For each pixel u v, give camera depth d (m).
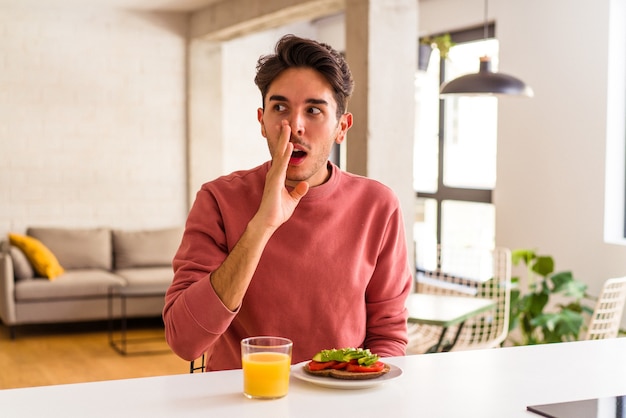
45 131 7.11
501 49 5.87
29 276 6.28
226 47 7.98
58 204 7.18
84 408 1.27
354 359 1.45
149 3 7.06
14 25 6.96
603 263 5.11
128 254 7.06
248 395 1.33
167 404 1.29
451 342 4.34
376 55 4.64
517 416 1.27
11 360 5.43
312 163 1.58
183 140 7.62
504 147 5.86
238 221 1.72
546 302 4.88
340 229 1.75
